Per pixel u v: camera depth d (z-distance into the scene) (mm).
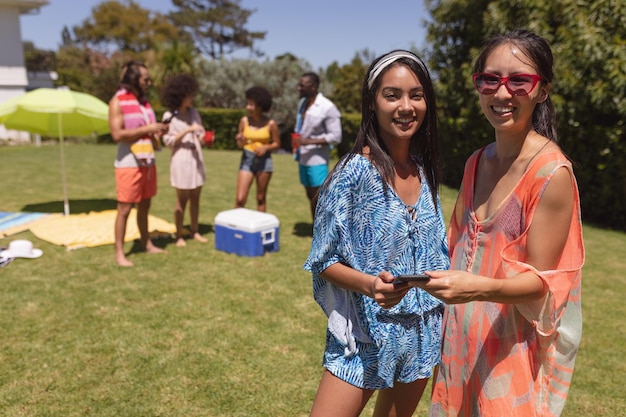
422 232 1813
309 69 24234
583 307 4434
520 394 1662
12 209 7840
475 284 1475
